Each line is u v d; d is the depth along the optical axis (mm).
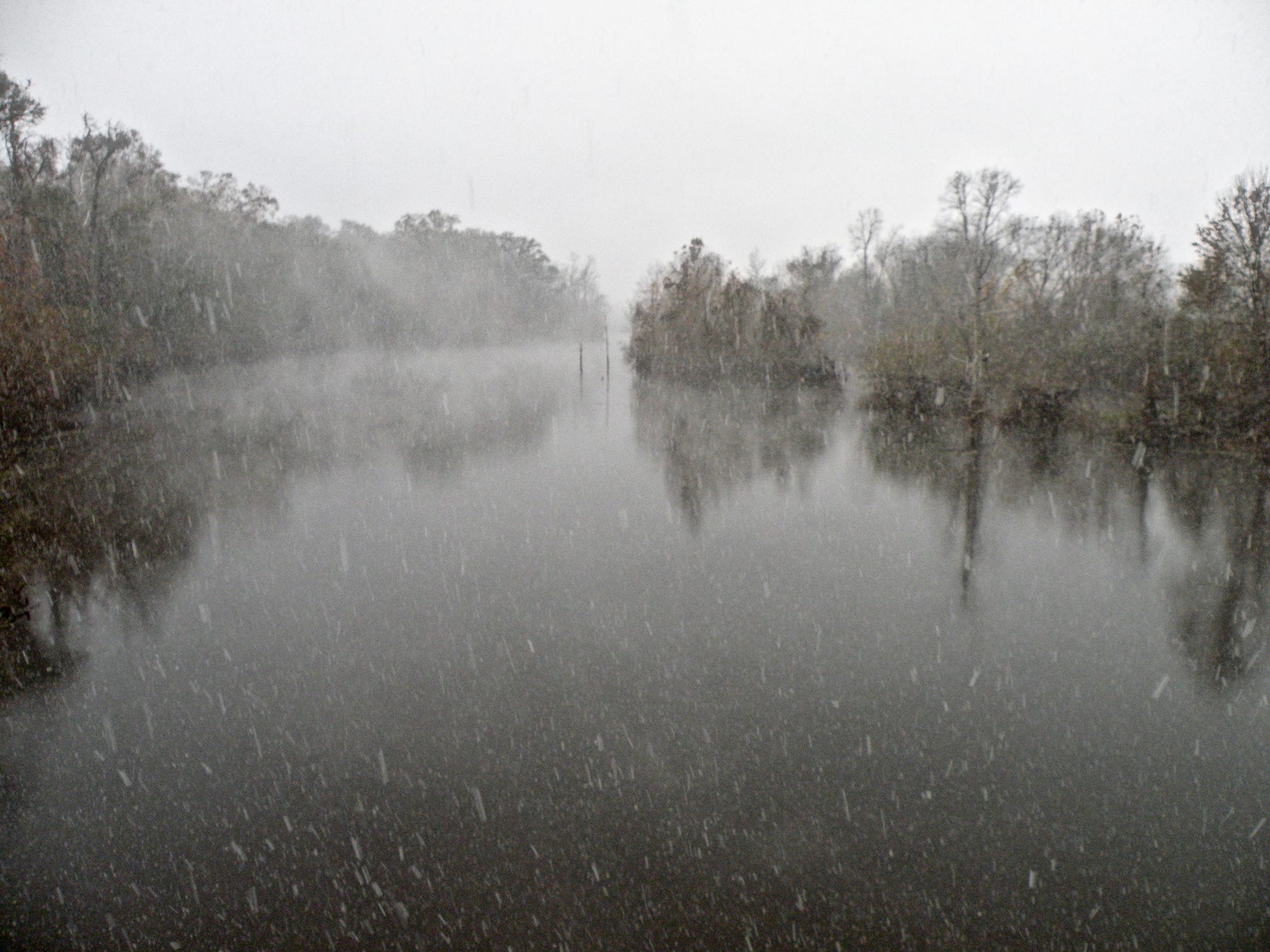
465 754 5215
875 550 9688
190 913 3863
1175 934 3600
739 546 9914
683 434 19656
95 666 6609
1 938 3725
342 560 9398
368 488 13484
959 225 35062
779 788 4789
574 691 6078
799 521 11141
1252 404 15148
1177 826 4363
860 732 5426
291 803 4719
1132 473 14055
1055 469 14617
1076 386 19672
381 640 7062
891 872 4059
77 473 14461
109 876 4137
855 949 3570
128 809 4691
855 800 4664
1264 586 8125
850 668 6418
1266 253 15180
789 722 5570
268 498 12703
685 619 7480
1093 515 11281
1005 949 3547
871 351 27562
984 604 7820
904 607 7770
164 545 10055
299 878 4094
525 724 5594
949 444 17641
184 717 5750
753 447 17609
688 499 12578
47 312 20203
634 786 4832
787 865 4125
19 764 5184
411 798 4738
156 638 7160
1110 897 3840
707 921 3756
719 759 5109
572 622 7441
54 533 10586
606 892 3959
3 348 17359
